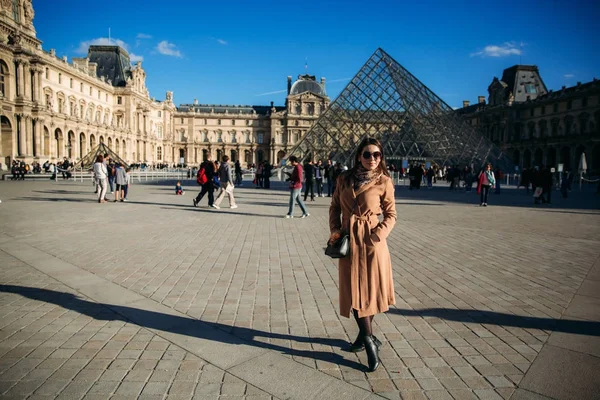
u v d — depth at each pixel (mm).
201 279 8773
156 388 4547
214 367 5043
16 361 5105
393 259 10922
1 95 61438
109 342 5684
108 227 15211
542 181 28297
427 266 10180
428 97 59906
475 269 9906
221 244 12547
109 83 107500
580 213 22375
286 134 149750
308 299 7629
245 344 5703
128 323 6344
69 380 4684
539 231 15758
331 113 55781
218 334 6012
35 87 69688
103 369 4941
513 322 6609
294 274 9289
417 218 19531
